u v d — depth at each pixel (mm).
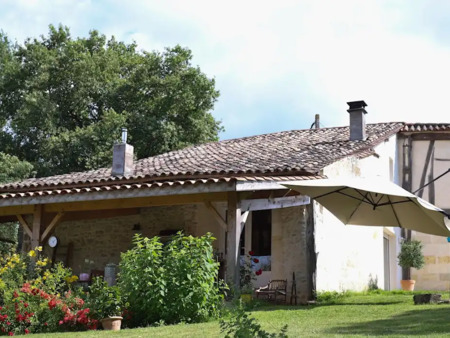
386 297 12703
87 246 16172
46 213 13539
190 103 27500
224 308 9305
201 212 15117
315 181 9422
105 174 15656
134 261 8852
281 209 13469
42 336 7672
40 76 27031
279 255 13336
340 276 14156
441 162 19047
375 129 18172
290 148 15758
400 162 19297
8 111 28172
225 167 13109
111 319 8375
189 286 8617
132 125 26406
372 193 9727
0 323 8305
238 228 11094
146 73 28156
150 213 15750
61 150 25719
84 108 27953
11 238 23766
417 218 9992
